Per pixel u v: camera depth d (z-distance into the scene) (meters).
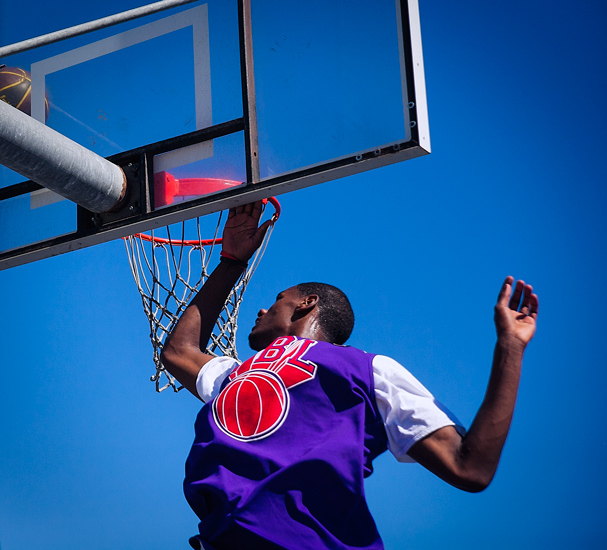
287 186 3.42
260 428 2.30
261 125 3.61
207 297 3.18
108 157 3.93
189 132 3.80
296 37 3.69
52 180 3.59
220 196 3.51
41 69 4.43
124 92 4.11
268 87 3.66
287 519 2.12
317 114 3.48
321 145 3.41
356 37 3.51
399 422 2.24
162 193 3.77
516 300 2.39
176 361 2.97
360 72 3.44
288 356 2.44
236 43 3.85
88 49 4.34
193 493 2.29
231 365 2.85
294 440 2.26
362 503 2.18
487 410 2.15
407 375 2.33
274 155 3.51
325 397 2.31
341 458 2.18
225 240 3.37
